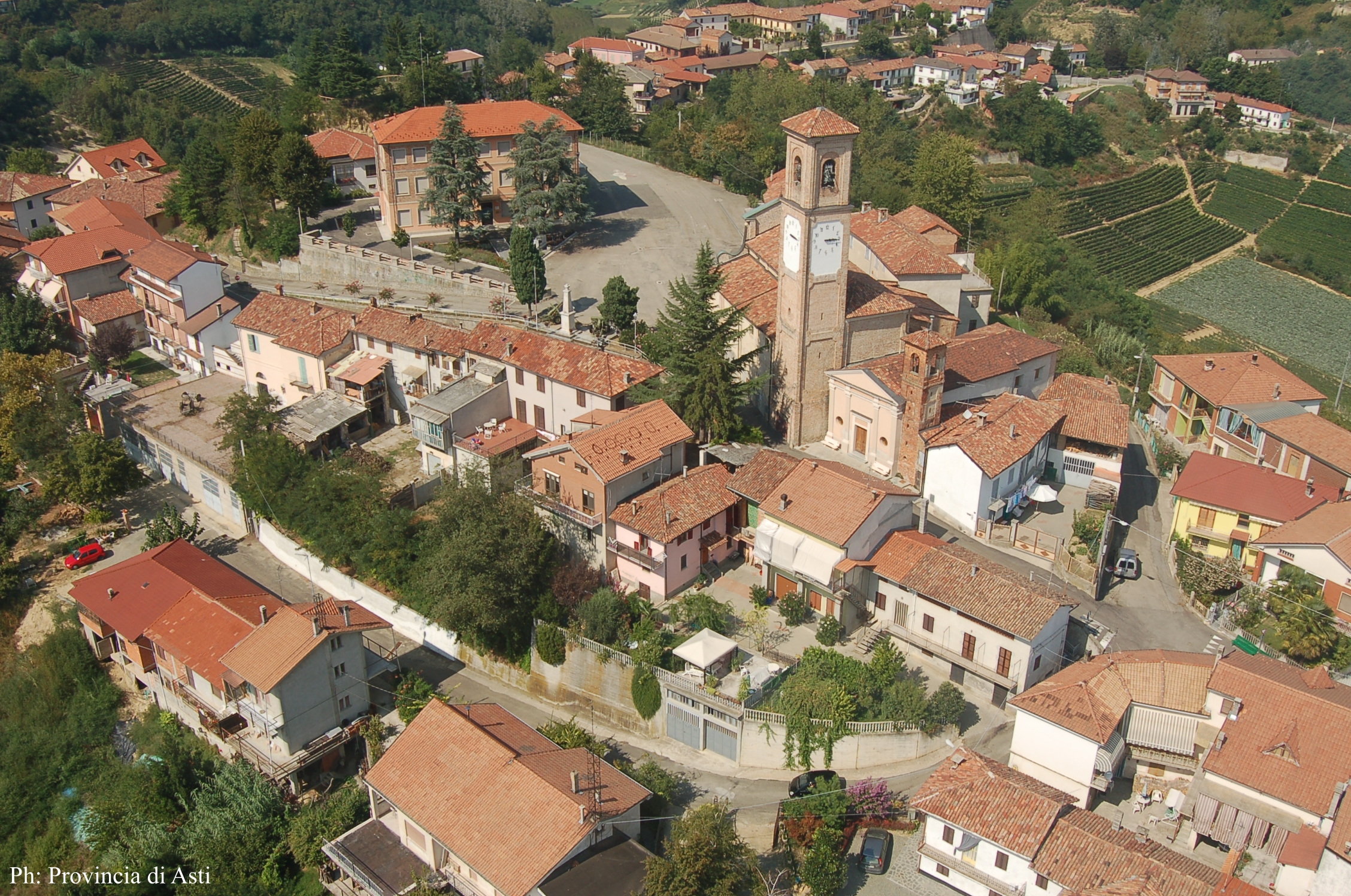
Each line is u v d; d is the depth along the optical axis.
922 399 77.50
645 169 147.75
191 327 109.38
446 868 56.91
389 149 119.75
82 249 121.31
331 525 80.12
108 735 72.88
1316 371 144.38
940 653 66.19
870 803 58.09
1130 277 173.75
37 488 94.56
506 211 126.12
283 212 128.75
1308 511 73.81
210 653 68.19
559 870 53.22
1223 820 53.31
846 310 82.12
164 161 169.25
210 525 90.19
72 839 66.62
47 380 100.94
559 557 75.88
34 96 195.38
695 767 64.12
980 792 54.38
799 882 56.12
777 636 68.69
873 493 69.19
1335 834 49.38
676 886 51.72
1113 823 54.41
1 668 79.19
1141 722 58.19
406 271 114.69
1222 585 71.50
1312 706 55.28
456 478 76.44
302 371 97.69
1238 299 169.38
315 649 65.06
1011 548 75.75
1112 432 81.75
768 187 120.75
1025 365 90.06
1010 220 152.25
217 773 66.31
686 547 72.75
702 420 79.31
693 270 113.00
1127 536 79.81
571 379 83.38
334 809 62.12
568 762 59.38
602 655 67.81
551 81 170.25
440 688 72.69
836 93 168.38
